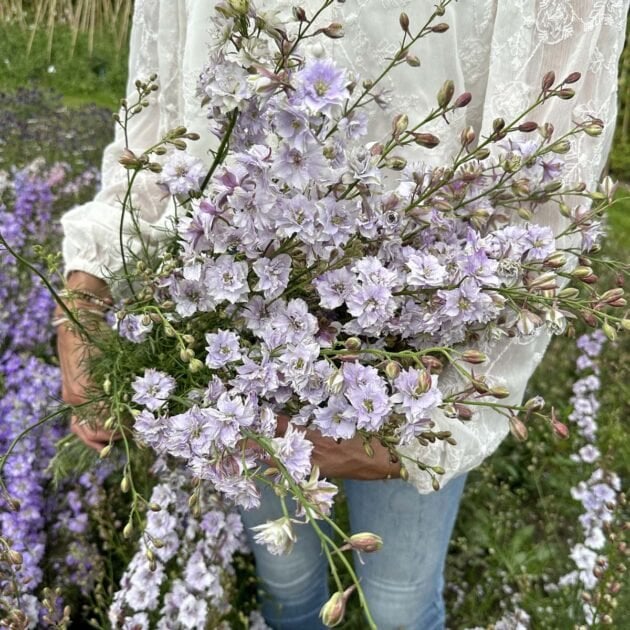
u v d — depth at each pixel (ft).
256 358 2.86
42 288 7.25
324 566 5.83
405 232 3.06
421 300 2.93
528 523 8.30
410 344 3.11
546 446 8.70
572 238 3.46
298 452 2.53
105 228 3.92
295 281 2.94
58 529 6.31
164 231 3.35
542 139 3.27
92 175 10.34
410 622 5.04
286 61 2.45
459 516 7.91
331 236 2.65
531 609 6.61
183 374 3.09
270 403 2.91
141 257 3.84
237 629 6.01
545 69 3.30
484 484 8.13
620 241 13.05
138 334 3.08
